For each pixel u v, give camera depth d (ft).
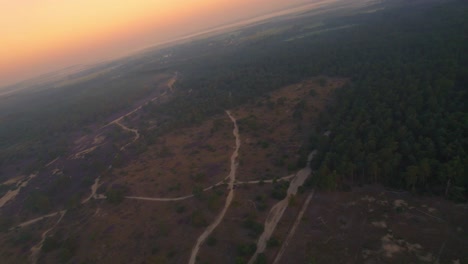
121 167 467.11
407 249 234.99
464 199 266.36
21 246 332.80
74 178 477.77
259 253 253.85
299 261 242.37
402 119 374.43
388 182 306.76
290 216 291.58
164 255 272.10
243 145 446.19
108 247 295.48
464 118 325.62
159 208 341.62
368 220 269.23
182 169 414.21
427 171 280.31
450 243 232.94
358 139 347.56
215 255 262.06
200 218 300.40
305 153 379.14
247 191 339.77
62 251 293.64
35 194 444.55
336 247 248.73
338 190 311.88
